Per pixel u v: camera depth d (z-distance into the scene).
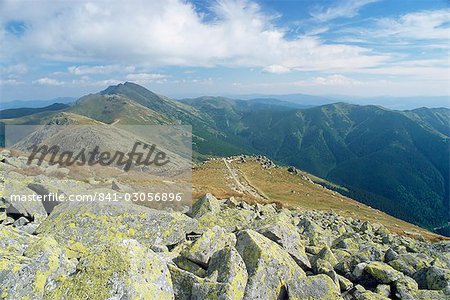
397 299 14.22
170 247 16.55
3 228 12.45
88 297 9.52
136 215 17.03
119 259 10.32
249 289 11.93
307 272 15.82
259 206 34.78
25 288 9.71
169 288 10.99
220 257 13.08
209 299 11.01
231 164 173.75
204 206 24.23
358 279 15.70
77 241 15.14
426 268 15.94
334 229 38.34
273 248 13.95
